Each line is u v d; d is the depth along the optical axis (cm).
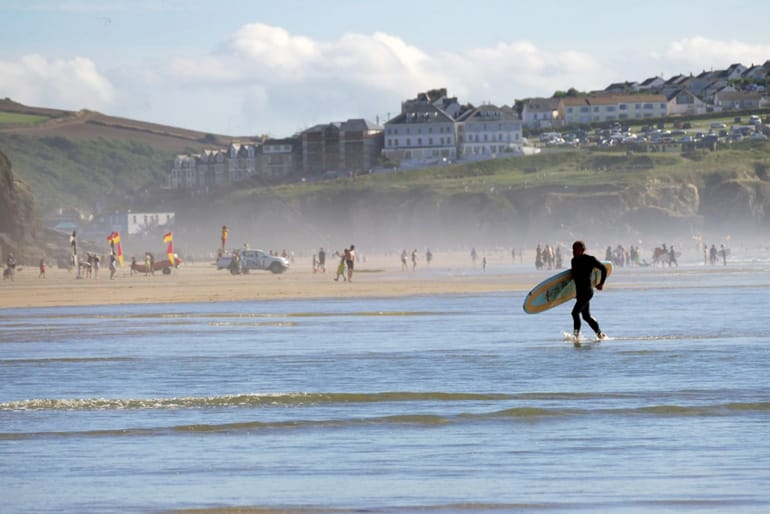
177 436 3328
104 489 2569
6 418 3688
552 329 7412
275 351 6128
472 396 4072
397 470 2780
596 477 2645
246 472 2777
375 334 7300
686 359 5209
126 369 5272
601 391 4147
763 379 4425
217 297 13700
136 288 17438
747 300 10950
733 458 2844
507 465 2817
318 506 2369
